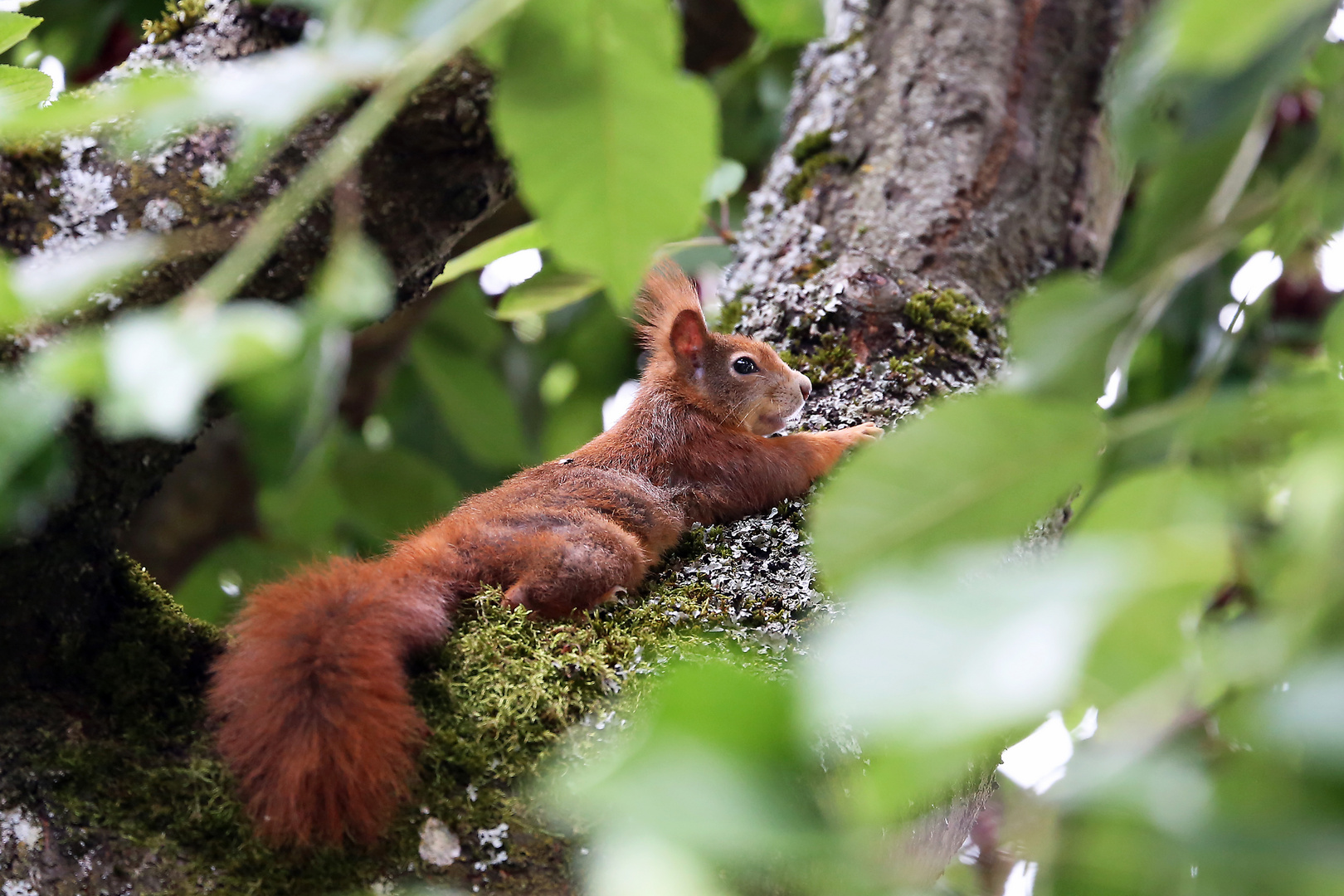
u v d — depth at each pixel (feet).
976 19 29.40
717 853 5.31
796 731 5.29
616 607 19.94
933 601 5.18
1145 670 6.07
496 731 16.19
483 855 15.26
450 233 18.93
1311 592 5.87
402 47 8.80
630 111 8.73
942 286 25.79
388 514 36.78
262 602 17.99
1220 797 5.92
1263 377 14.94
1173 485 9.15
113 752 16.28
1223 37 6.14
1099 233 28.71
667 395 26.78
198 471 38.45
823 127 28.96
